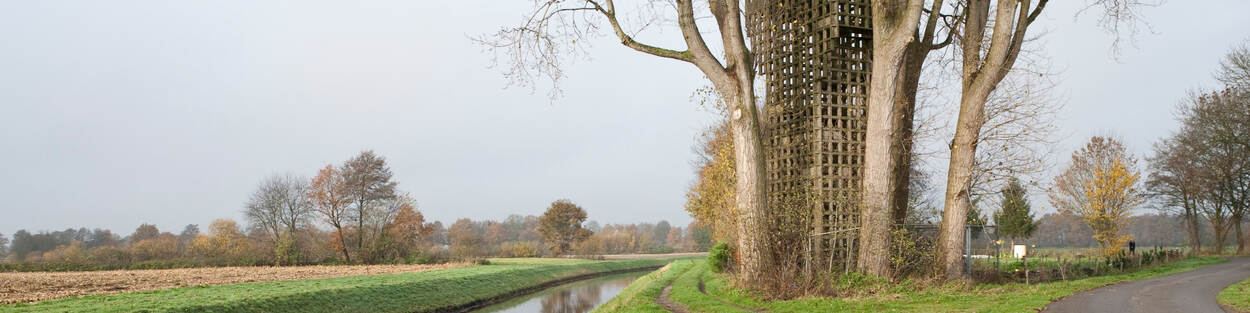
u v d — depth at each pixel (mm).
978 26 19469
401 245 58781
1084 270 23328
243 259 52844
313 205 61875
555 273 45000
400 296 26156
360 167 61969
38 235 81062
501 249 75062
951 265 19000
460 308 28188
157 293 22438
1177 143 43719
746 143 18375
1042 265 23469
